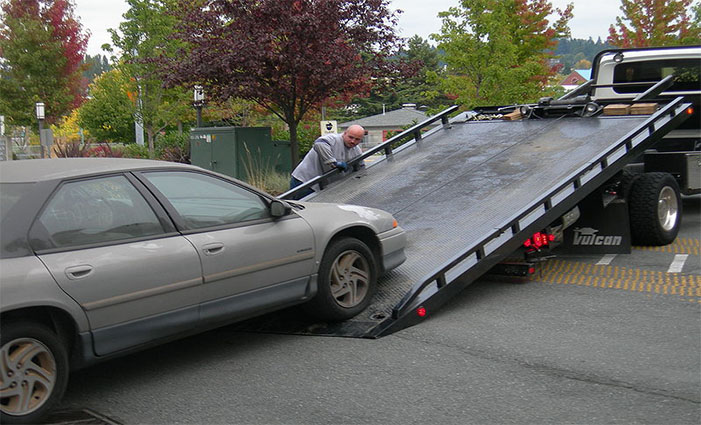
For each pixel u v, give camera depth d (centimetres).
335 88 1520
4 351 416
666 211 899
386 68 1567
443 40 2184
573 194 746
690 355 514
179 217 515
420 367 517
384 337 588
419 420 431
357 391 480
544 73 2845
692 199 1341
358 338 589
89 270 451
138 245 484
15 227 435
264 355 563
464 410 441
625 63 1129
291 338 602
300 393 482
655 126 849
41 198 453
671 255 843
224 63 1402
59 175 471
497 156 882
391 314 614
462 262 672
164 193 516
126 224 486
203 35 1495
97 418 454
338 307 613
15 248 430
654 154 968
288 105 1539
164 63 1545
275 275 564
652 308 634
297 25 1393
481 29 2131
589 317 616
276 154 1714
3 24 3141
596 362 509
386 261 658
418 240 722
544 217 718
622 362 507
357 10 1501
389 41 1552
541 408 439
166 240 501
